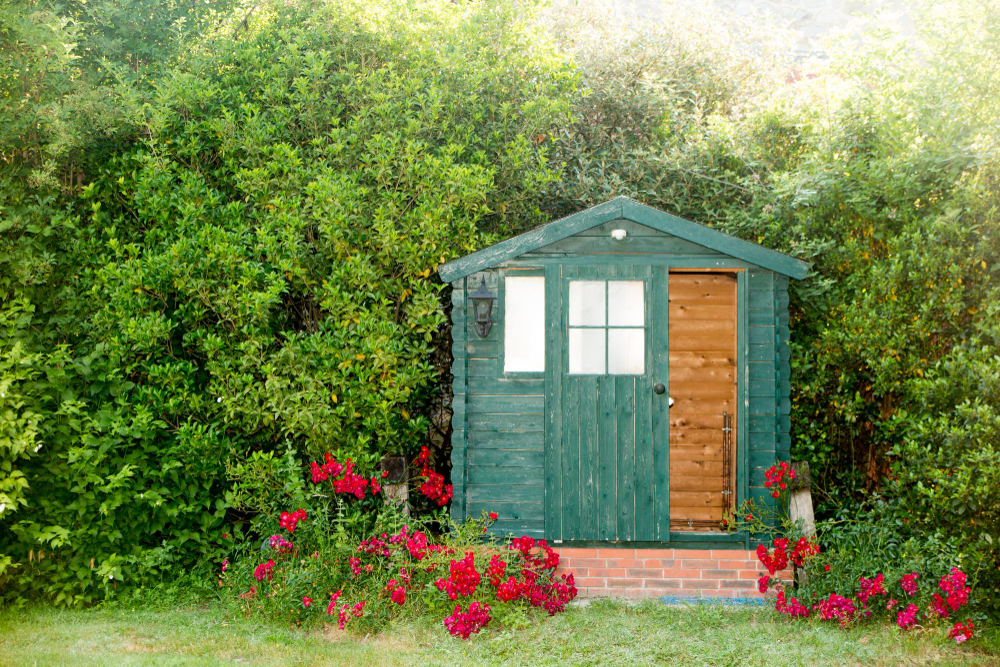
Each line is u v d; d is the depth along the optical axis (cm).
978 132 681
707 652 545
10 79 723
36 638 561
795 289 752
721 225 870
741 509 671
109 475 655
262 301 702
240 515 756
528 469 678
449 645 563
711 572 672
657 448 671
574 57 1042
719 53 1098
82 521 653
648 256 675
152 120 781
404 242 760
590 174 949
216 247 714
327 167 783
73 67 809
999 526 616
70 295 716
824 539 673
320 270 778
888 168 717
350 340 716
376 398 711
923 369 699
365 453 704
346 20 879
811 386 750
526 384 679
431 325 736
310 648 551
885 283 703
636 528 669
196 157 797
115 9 823
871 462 790
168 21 884
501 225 857
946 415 644
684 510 760
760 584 637
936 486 641
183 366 705
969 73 704
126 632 578
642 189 929
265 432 753
